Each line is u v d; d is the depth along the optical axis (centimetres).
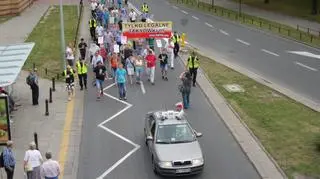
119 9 6456
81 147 2595
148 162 2406
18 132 2773
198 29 6106
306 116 2997
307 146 2538
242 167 2341
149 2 8538
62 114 3081
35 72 3278
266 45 5238
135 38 4284
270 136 2686
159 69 4156
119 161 2422
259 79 3862
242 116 3008
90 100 3372
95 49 4012
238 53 4828
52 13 7362
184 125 2411
